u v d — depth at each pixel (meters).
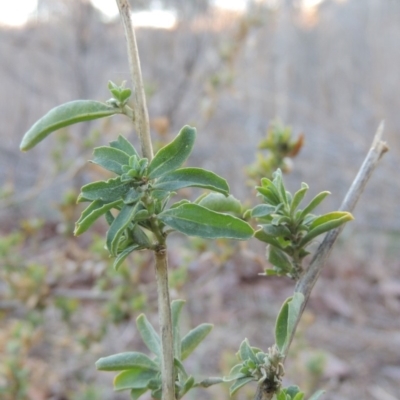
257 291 3.97
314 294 4.11
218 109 5.70
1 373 1.99
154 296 2.29
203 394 2.75
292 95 6.87
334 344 3.53
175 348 0.80
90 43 5.43
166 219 0.62
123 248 0.64
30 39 5.63
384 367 3.29
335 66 6.95
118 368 0.75
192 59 4.90
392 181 5.70
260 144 1.46
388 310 4.06
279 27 6.77
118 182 0.61
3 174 5.36
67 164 2.82
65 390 2.49
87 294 2.25
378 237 5.31
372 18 6.91
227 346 3.35
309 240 0.77
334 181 5.74
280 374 0.66
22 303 2.28
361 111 6.68
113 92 0.68
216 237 0.61
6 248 2.24
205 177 0.62
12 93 5.93
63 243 3.20
